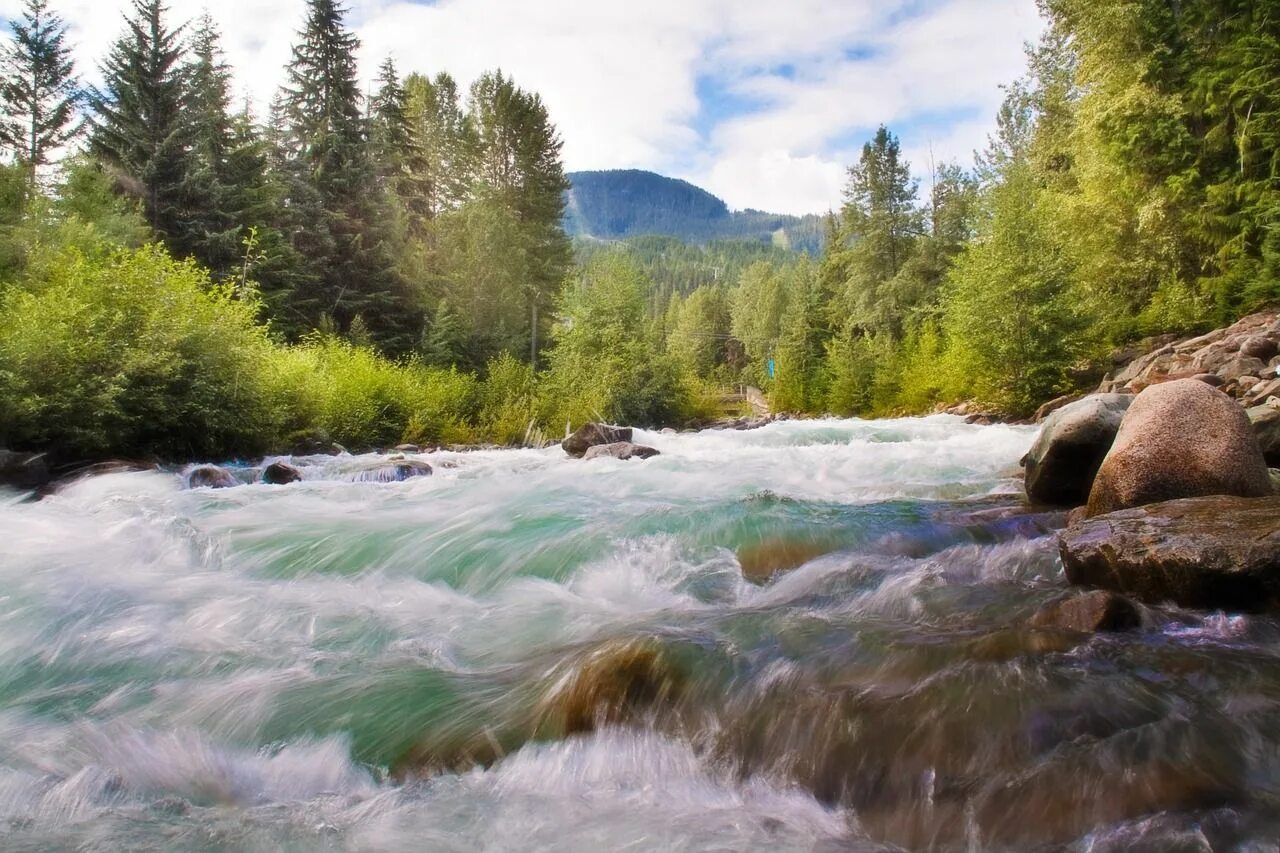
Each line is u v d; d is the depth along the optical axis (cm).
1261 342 1423
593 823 259
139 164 2398
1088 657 331
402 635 442
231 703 357
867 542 576
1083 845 222
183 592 520
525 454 1496
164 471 1095
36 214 1806
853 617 419
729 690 329
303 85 3206
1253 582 371
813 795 271
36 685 380
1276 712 281
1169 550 397
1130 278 2189
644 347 2548
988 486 857
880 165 4131
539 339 3556
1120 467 555
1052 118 3025
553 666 372
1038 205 2069
